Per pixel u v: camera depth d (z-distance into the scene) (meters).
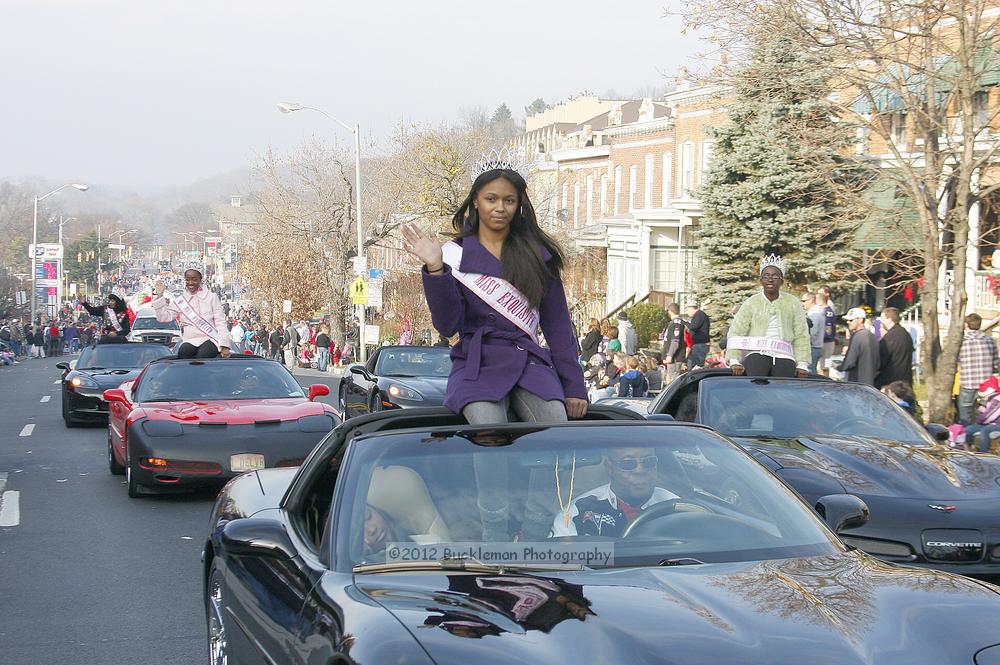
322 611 3.52
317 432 11.52
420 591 3.44
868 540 6.69
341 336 50.47
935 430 8.68
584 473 4.03
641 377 18.62
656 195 47.12
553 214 50.44
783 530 3.92
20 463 14.94
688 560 3.68
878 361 14.10
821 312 18.75
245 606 4.48
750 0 15.45
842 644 2.97
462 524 3.82
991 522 6.69
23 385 33.81
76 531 10.10
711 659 2.85
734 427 8.55
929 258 14.48
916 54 15.35
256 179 57.00
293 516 4.70
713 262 28.86
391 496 3.94
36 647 6.49
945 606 3.32
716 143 28.50
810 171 16.91
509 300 4.71
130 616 7.20
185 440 11.22
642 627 3.04
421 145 44.19
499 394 4.64
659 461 4.14
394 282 51.28
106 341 21.70
